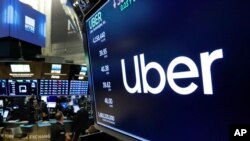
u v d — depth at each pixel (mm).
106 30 1289
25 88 6492
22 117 6152
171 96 785
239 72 545
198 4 659
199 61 663
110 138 1504
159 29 835
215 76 612
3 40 6844
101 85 1422
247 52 526
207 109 641
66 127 6270
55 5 10969
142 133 979
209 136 637
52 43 11188
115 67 1211
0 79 6410
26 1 10250
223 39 584
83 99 7105
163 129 834
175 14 752
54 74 6664
